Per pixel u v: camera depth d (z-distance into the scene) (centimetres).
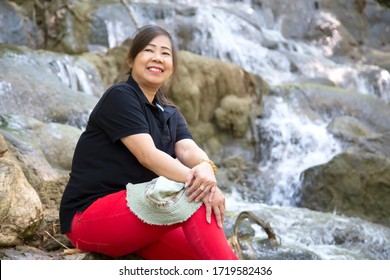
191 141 349
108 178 315
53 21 951
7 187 333
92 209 309
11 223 334
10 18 944
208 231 295
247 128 778
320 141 763
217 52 993
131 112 310
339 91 858
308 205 663
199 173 296
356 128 779
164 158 303
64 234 363
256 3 1180
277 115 801
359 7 1234
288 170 726
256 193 684
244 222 491
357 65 1100
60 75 724
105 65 786
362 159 662
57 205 436
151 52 329
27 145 467
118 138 309
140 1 1078
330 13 1199
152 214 294
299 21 1180
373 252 521
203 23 1011
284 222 545
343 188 655
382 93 1014
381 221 641
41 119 607
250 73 811
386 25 1234
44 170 452
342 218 577
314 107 830
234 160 738
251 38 1058
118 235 305
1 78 612
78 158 324
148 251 325
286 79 977
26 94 615
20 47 729
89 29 950
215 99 781
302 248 458
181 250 318
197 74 765
